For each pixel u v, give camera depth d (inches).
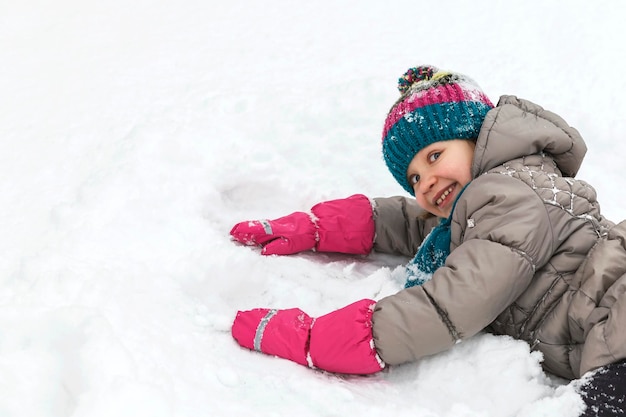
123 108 111.7
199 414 46.0
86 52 145.5
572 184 62.5
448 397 56.2
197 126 97.4
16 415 45.4
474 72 127.6
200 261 70.1
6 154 94.4
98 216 74.6
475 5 165.8
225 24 163.0
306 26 158.6
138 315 57.2
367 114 108.3
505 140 65.8
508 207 60.2
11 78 129.0
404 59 135.2
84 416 42.9
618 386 48.7
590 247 60.2
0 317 53.8
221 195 89.4
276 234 82.4
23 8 184.1
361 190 94.7
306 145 102.0
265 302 71.7
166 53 142.7
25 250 69.3
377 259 86.5
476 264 57.7
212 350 57.9
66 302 56.6
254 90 117.8
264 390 52.4
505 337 60.2
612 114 111.0
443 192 70.4
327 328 59.2
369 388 57.4
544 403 50.2
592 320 53.8
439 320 56.9
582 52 133.2
